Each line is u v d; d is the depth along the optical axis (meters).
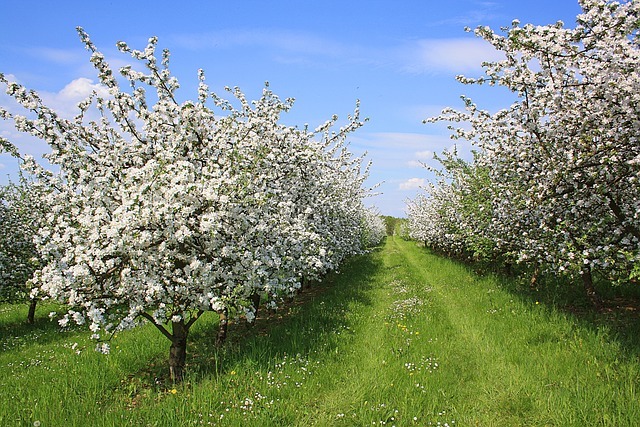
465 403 5.52
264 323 10.37
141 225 6.21
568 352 6.61
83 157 7.08
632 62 5.62
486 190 11.88
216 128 8.34
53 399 6.04
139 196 5.98
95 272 6.16
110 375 7.08
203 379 6.45
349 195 19.02
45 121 6.86
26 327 12.71
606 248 7.21
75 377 6.95
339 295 13.33
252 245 7.76
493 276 14.09
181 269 6.70
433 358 7.04
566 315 8.47
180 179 6.26
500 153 8.71
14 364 8.70
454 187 17.22
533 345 7.21
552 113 7.37
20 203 13.45
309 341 8.04
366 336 8.70
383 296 13.30
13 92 6.73
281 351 7.63
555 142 7.58
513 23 6.35
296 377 6.38
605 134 6.67
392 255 29.30
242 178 7.30
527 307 9.44
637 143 6.36
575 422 4.67
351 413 5.28
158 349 8.37
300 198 11.67
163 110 7.48
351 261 24.27
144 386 6.82
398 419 5.10
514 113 7.37
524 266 14.20
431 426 4.96
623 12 5.68
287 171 10.55
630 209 7.45
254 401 5.61
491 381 6.09
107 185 6.61
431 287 14.17
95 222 6.28
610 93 6.09
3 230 12.83
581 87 6.87
